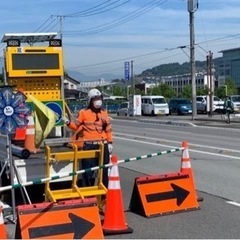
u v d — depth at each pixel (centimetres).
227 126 3466
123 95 13762
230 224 757
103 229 711
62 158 823
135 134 2805
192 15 4425
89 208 668
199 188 1055
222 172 1270
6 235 691
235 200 928
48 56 1256
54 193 811
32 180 859
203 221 775
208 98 5519
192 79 4428
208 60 5841
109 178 731
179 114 5981
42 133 875
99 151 850
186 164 863
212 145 2030
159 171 1327
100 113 880
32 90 1256
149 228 741
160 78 18562
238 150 1811
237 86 14662
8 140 814
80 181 899
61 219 652
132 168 1391
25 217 642
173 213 822
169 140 2334
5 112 786
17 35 1284
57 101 1153
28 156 859
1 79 1329
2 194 957
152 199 816
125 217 802
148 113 5822
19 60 1233
